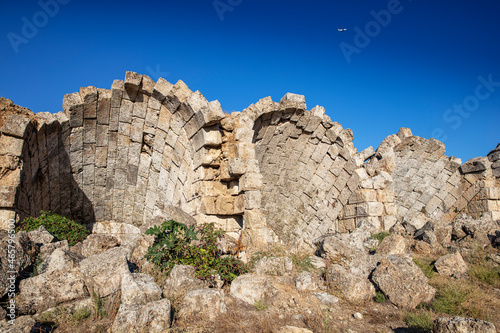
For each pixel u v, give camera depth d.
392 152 14.76
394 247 8.59
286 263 7.52
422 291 6.39
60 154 11.25
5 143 8.51
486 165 15.65
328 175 14.73
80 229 9.64
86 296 5.68
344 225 14.52
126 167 12.50
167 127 11.32
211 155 9.98
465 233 10.59
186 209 10.80
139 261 7.29
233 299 6.07
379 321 5.75
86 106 10.77
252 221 9.21
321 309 6.05
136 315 4.91
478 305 6.29
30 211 9.91
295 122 13.01
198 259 6.75
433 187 17.08
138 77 10.52
